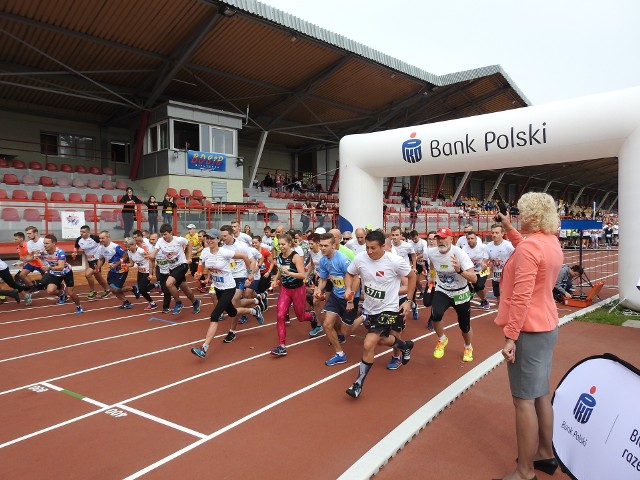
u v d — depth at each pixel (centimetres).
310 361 623
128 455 371
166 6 1430
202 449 380
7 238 1302
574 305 1042
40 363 615
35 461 362
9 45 1541
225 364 609
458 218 2575
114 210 1485
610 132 856
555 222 311
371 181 1212
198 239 1340
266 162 3045
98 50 1623
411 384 532
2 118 1995
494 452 375
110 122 2244
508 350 299
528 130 929
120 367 596
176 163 1967
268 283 931
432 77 2250
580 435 297
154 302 1033
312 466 352
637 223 862
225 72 1906
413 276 509
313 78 2064
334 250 604
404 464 357
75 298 961
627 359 630
